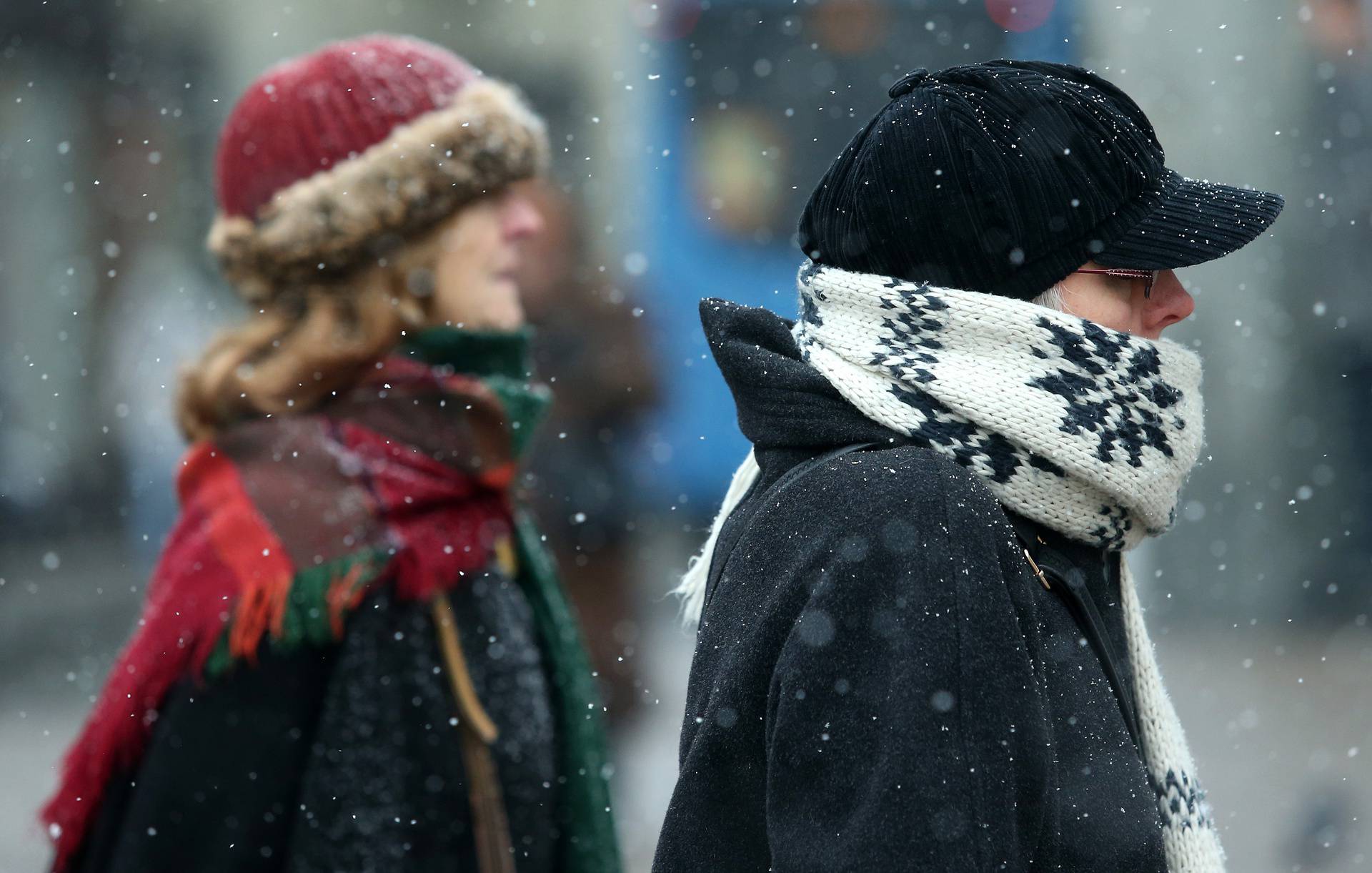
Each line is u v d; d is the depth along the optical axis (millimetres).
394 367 9836
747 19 41594
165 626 8727
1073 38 35875
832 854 5691
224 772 8617
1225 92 33625
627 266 40594
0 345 48781
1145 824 6203
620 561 20953
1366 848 18281
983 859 5621
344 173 9836
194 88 53969
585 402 21828
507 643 9523
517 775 9312
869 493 6176
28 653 33531
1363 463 32594
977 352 6410
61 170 52031
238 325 9945
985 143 6543
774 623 6230
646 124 42281
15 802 22344
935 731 5738
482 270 10227
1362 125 33094
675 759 22781
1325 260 33281
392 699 8914
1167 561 33156
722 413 40469
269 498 8984
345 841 8711
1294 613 31234
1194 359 6688
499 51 43938
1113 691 6566
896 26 40719
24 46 51625
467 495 9609
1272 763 21656
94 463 45438
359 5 50938
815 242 7105
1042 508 6410
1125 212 6613
